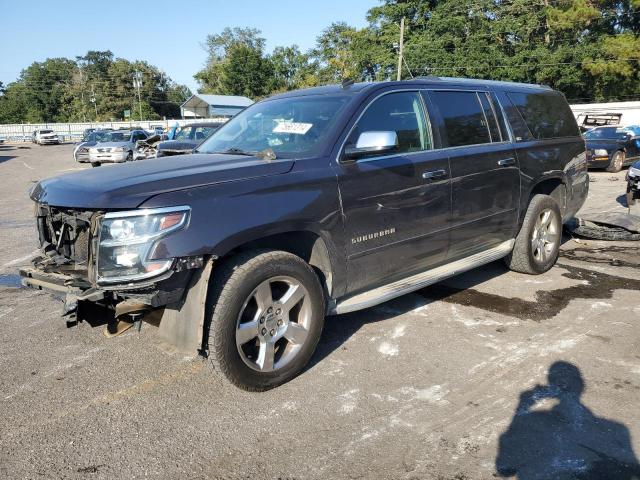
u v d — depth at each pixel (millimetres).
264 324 3281
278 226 3240
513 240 5293
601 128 17891
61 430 3023
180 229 2898
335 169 3572
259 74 68625
